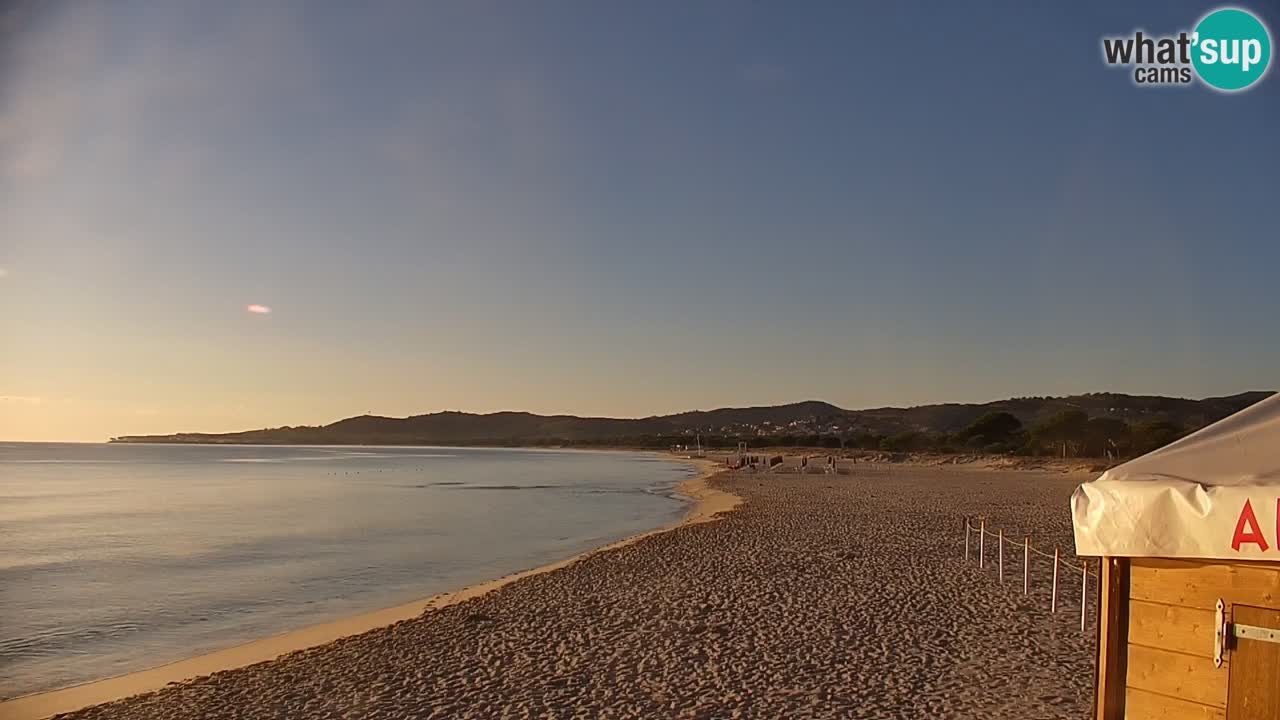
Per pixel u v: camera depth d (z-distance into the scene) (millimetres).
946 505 39750
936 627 13484
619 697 10289
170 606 19594
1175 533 4938
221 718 10312
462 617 15656
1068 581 17531
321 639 15312
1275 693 5180
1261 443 5422
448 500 53625
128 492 62594
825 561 20984
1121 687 5918
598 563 21875
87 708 11125
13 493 61438
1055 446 89938
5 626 17609
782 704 9828
